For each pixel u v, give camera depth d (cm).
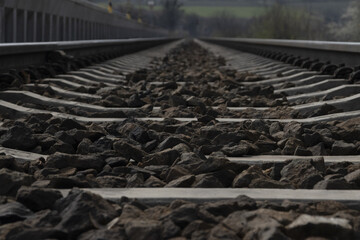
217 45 6272
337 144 548
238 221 303
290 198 366
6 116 733
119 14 5819
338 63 1335
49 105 848
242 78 1441
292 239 289
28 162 470
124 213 325
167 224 303
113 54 2430
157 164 490
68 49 1591
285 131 616
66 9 2814
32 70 1166
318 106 822
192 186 411
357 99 819
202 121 707
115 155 504
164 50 4281
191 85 1216
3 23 1695
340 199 362
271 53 2425
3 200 353
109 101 873
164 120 696
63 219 309
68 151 534
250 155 539
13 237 287
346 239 286
